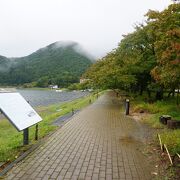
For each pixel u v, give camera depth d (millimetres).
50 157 7785
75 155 8062
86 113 19781
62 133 11570
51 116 19938
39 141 9797
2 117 26922
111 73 28547
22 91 134000
